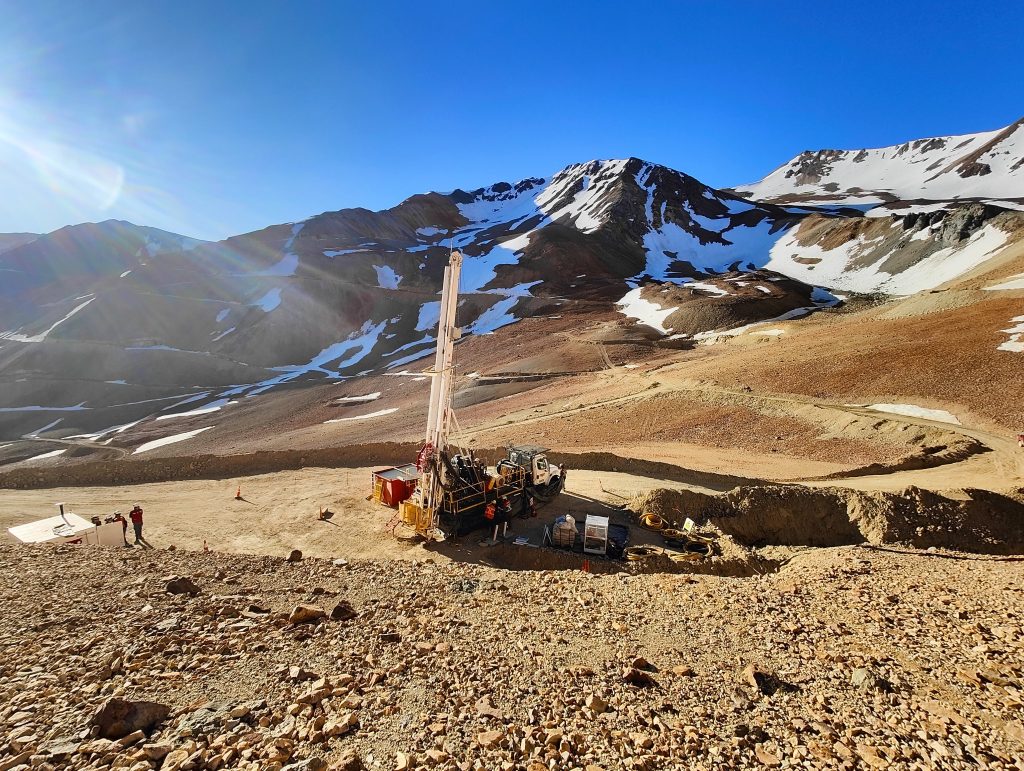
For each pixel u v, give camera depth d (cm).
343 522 2112
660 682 630
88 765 404
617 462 2984
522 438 4081
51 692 514
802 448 3347
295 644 666
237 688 545
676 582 1120
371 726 493
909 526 2014
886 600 976
